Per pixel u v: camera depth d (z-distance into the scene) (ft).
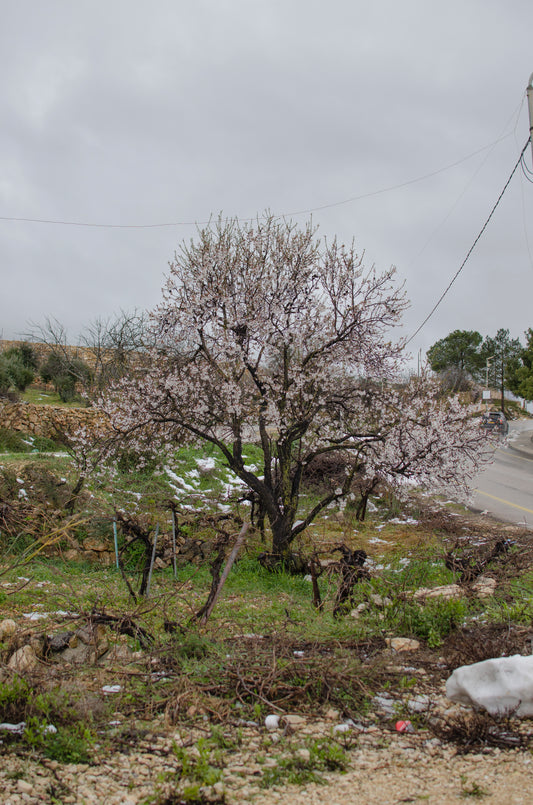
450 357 243.40
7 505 30.68
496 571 26.71
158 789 10.66
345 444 34.12
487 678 13.98
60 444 53.57
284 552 32.04
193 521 36.60
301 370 32.94
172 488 44.42
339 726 13.57
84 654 16.87
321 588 28.53
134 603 23.38
